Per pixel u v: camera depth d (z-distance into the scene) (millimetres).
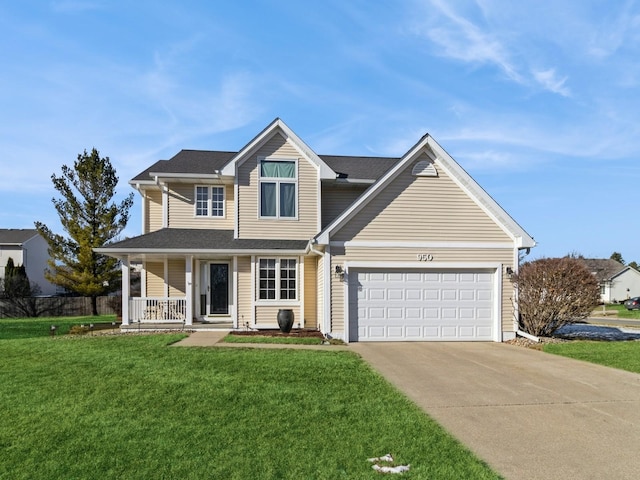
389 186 14312
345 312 13898
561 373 9438
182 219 18172
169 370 9023
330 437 5617
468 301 14383
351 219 14125
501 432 5945
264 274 16594
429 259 14281
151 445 5340
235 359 10133
